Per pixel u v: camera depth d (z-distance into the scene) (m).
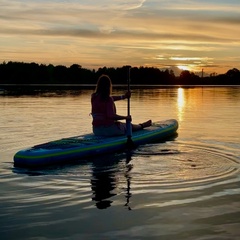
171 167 6.58
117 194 5.12
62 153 7.05
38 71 58.66
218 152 7.84
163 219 4.24
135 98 25.55
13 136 9.59
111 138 8.36
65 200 4.88
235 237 3.80
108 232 3.90
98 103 8.67
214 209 4.54
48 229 3.97
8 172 6.30
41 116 14.17
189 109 17.89
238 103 21.84
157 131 9.56
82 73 59.16
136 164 6.85
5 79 58.16
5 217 4.28
